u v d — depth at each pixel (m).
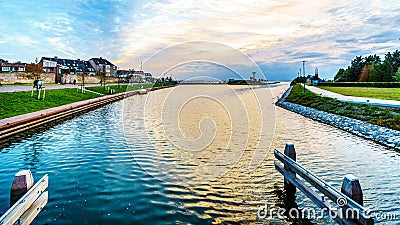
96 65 98.62
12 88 32.38
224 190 7.14
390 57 85.38
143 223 5.49
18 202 4.61
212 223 5.53
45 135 14.56
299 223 5.52
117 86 60.34
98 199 6.57
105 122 19.31
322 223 5.52
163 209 6.09
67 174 8.37
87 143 12.53
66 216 5.72
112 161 9.66
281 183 7.61
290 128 18.09
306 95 37.78
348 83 60.91
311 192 5.57
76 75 64.62
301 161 10.25
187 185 7.48
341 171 9.05
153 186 7.39
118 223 5.48
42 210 5.97
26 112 19.92
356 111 21.42
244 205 6.30
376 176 8.50
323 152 11.59
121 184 7.54
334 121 20.36
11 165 9.30
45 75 56.84
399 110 19.08
